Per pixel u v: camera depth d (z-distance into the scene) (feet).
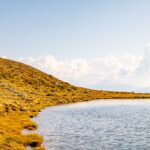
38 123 208.95
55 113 284.20
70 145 132.67
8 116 227.61
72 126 194.49
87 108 344.49
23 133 159.53
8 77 597.11
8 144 116.37
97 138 149.79
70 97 539.29
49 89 611.88
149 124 199.93
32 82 622.54
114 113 283.79
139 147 127.44
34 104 374.63
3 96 377.30
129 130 174.60
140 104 407.44
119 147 128.16
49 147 128.47
